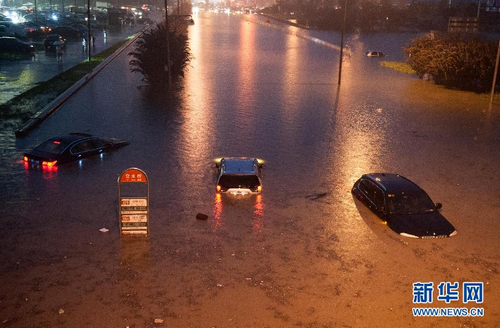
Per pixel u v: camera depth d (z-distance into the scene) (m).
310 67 59.69
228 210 17.30
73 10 128.25
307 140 27.06
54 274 12.85
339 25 132.38
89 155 23.00
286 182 20.33
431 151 25.55
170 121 30.55
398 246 14.89
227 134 27.83
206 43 86.19
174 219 16.44
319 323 11.14
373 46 91.44
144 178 14.91
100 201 17.83
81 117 31.05
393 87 46.78
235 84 45.62
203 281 12.67
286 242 14.96
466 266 13.84
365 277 13.09
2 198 17.88
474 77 45.38
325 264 13.70
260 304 11.76
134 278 12.73
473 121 32.84
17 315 11.13
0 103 34.44
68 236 15.04
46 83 42.00
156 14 168.38
